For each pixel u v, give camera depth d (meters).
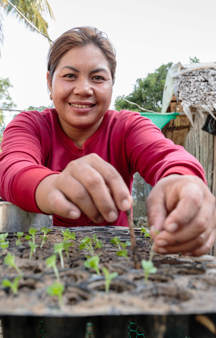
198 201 0.72
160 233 0.75
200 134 3.33
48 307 0.54
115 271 0.77
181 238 0.74
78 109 1.41
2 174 1.14
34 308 0.54
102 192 0.79
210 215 0.77
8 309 0.53
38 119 1.63
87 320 0.61
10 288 0.64
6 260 0.77
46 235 1.21
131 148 1.50
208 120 3.12
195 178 0.82
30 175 0.99
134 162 1.49
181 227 0.73
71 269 0.78
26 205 0.96
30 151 1.29
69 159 1.59
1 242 1.02
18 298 0.59
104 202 0.79
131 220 0.83
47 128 1.62
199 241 0.76
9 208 1.24
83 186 0.81
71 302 0.58
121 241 1.10
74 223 1.52
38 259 0.88
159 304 0.55
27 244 1.04
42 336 0.66
